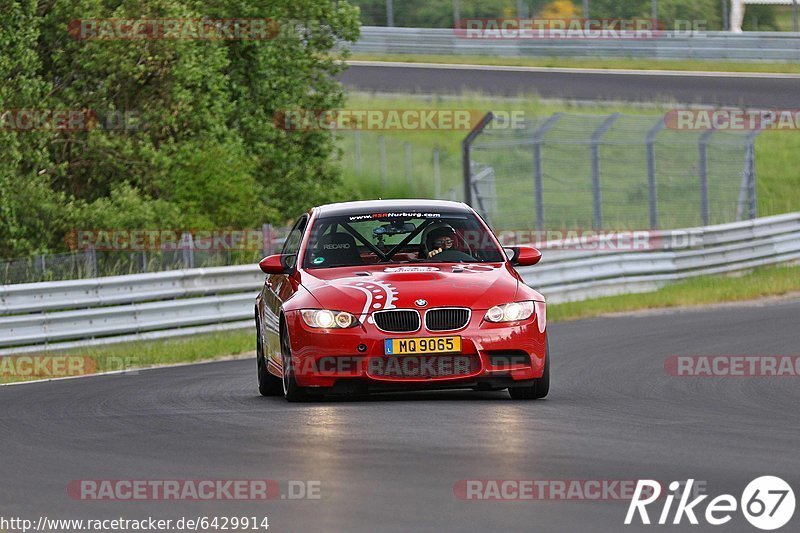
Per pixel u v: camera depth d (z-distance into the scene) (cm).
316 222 2794
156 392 2938
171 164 6156
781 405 2406
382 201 2892
